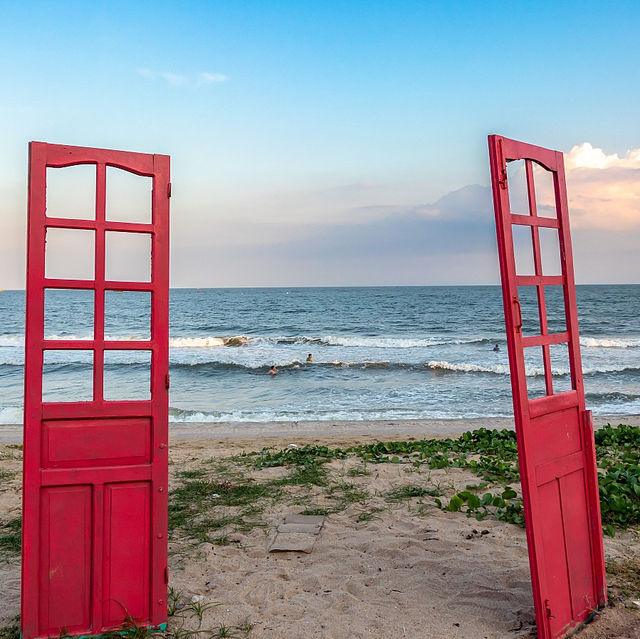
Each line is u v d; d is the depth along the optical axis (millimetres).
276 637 3293
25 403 3066
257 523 5336
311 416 14609
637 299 80438
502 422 13281
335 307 74812
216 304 83250
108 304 77625
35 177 3080
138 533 3258
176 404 16641
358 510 5637
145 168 3289
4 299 109812
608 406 15430
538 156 3498
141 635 3180
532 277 3316
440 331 44469
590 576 3473
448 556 4387
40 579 3090
